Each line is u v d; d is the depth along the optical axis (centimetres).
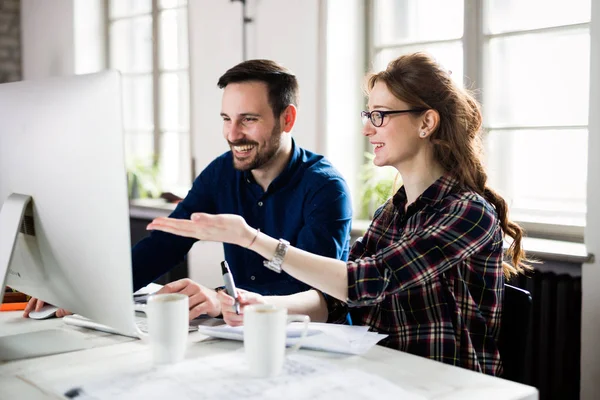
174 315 117
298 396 103
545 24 276
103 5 525
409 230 159
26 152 131
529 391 107
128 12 507
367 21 339
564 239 274
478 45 294
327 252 181
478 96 295
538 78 280
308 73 335
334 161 336
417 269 147
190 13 398
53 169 126
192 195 214
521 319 154
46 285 139
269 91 187
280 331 111
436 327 152
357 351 126
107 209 118
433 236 148
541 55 279
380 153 162
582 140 270
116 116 114
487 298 155
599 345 234
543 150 282
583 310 237
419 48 321
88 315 133
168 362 119
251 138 188
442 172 162
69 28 517
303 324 142
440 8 312
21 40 568
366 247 172
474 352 150
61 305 140
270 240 142
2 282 131
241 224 139
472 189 160
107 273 122
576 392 240
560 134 277
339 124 336
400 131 158
